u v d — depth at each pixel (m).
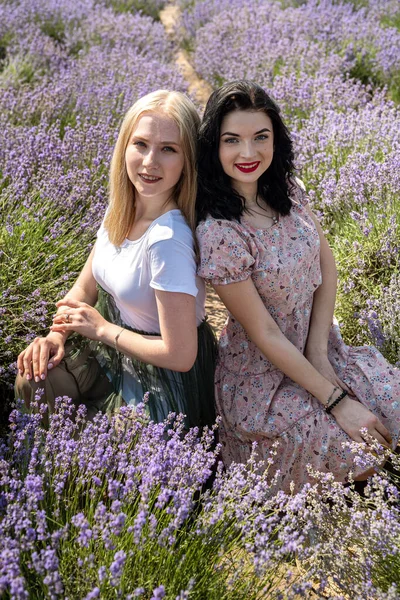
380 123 5.07
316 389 2.55
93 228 3.58
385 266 3.64
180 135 2.40
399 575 2.06
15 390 2.65
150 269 2.42
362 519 2.12
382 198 4.09
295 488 2.63
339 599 1.97
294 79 6.62
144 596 1.91
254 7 10.51
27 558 1.90
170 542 1.88
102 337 2.55
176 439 2.27
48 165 3.98
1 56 8.16
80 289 2.84
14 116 5.29
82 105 5.59
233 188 2.53
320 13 9.37
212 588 1.92
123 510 2.03
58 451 2.25
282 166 2.56
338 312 3.51
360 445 2.36
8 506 1.88
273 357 2.54
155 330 2.58
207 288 4.30
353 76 7.84
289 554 2.24
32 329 3.06
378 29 8.64
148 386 2.60
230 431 2.73
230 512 2.05
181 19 11.46
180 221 2.46
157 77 7.16
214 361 2.81
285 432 2.55
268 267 2.49
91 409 2.71
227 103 2.40
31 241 3.37
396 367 2.86
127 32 9.56
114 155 2.50
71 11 9.94
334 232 4.14
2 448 2.22
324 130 5.16
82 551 1.87
